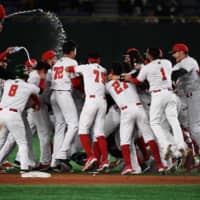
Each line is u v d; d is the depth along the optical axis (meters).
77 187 26.28
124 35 52.34
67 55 30.89
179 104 30.06
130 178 28.44
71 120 30.42
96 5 61.50
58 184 26.97
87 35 52.25
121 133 29.52
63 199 23.78
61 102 30.42
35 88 28.95
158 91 29.22
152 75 29.23
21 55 50.53
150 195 24.64
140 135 30.59
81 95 31.92
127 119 29.41
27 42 50.97
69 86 30.61
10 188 25.95
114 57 52.31
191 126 30.92
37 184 26.91
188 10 60.50
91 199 23.80
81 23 52.19
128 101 29.47
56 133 30.88
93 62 30.59
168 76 29.42
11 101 28.50
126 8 59.53
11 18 50.94
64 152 30.28
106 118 30.66
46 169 30.78
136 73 29.95
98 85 29.98
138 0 59.59
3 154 29.64
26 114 30.47
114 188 26.08
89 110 29.75
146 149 30.53
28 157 30.27
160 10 56.97
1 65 30.86
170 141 29.61
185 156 28.94
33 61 32.50
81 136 29.83
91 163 29.48
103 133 29.92
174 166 29.20
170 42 52.25
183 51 30.83
